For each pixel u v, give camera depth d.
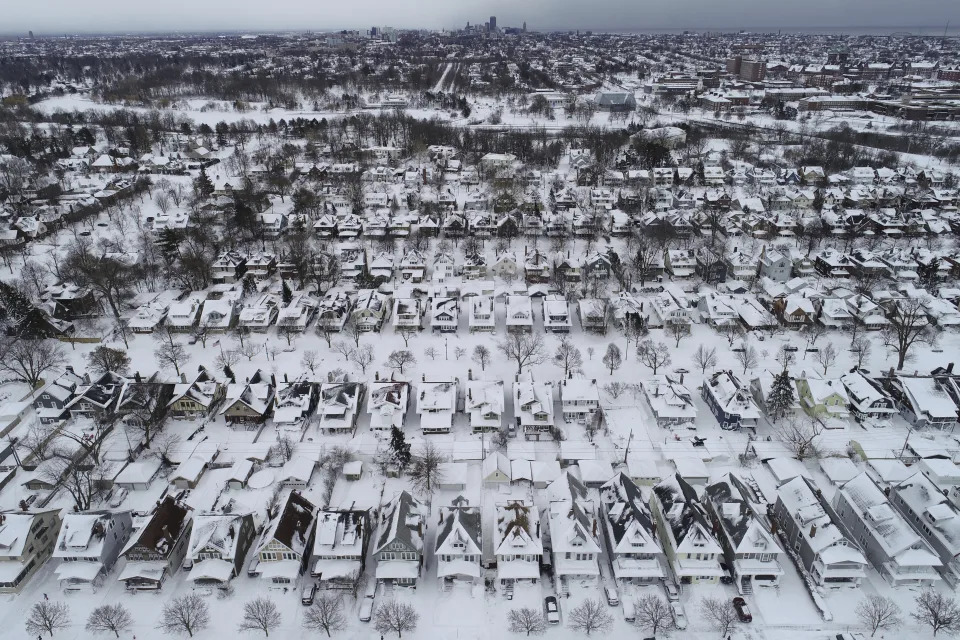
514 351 122.44
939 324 137.00
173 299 151.00
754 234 185.25
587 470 95.06
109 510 90.50
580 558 80.25
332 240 183.88
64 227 187.00
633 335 132.62
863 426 107.38
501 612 76.62
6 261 161.62
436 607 77.19
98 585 79.94
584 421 108.81
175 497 89.19
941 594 77.06
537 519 84.25
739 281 160.50
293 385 112.06
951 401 106.75
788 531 85.12
